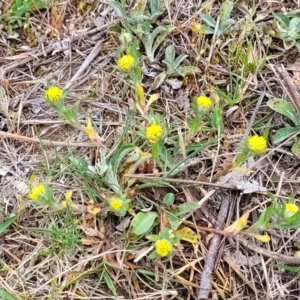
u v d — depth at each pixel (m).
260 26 0.45
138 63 0.40
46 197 0.35
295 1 0.47
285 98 0.42
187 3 0.47
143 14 0.44
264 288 0.36
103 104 0.43
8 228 0.38
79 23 0.47
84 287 0.36
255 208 0.38
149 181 0.38
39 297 0.36
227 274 0.37
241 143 0.39
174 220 0.37
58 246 0.37
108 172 0.37
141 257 0.36
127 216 0.38
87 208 0.37
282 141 0.41
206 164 0.40
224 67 0.44
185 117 0.42
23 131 0.43
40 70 0.45
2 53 0.46
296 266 0.36
